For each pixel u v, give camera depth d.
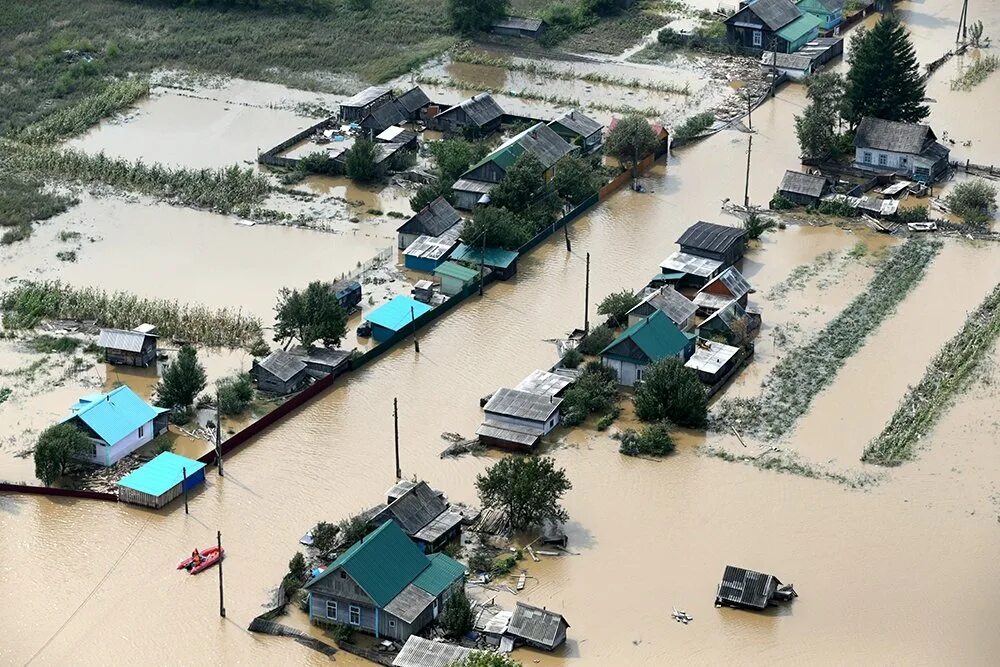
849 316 170.62
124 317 165.00
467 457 142.00
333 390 154.00
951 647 114.75
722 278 169.00
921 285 178.62
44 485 136.00
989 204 198.62
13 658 113.94
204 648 115.12
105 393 149.25
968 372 157.38
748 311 170.25
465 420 148.38
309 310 158.50
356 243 189.12
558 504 134.00
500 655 107.75
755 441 145.12
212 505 133.75
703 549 127.75
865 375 157.38
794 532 130.00
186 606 119.94
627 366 153.88
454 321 169.38
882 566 124.94
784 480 138.25
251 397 150.88
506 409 145.50
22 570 124.31
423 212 186.00
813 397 153.25
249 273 179.75
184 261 182.88
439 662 109.75
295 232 192.38
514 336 165.62
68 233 189.75
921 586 122.19
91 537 129.00
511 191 191.38
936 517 131.88
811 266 184.00
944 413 149.50
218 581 123.00
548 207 194.50
